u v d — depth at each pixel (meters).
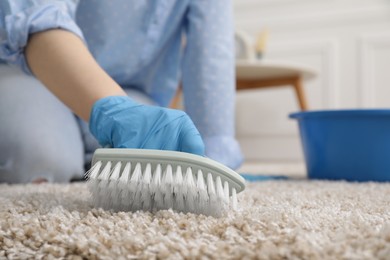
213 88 0.96
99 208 0.42
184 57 1.01
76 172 0.95
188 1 1.00
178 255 0.29
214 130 0.96
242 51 1.97
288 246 0.29
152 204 0.43
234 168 0.98
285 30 2.19
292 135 2.17
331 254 0.28
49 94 0.95
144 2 0.98
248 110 2.24
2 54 0.56
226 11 1.01
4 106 0.89
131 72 1.07
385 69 2.01
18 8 0.53
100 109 0.48
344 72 2.08
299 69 1.76
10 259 0.32
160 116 0.46
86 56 0.52
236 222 0.36
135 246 0.31
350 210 0.46
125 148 0.43
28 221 0.38
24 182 0.89
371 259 0.27
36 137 0.88
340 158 0.91
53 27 0.53
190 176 0.39
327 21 2.11
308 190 0.68
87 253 0.31
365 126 0.88
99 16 0.97
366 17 2.04
